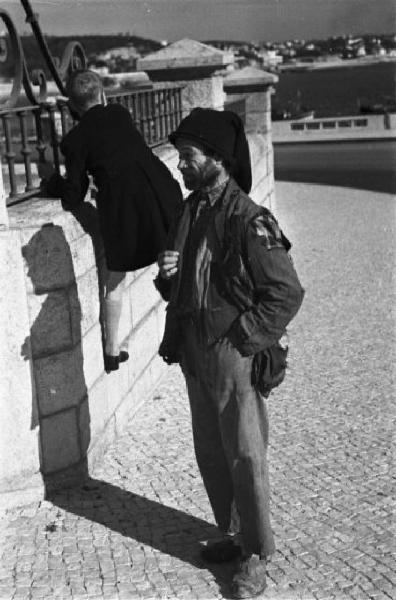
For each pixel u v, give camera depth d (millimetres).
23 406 3883
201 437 3330
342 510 3805
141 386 5340
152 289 5609
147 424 5004
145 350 5434
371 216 12656
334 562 3365
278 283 2924
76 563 3447
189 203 3199
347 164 21109
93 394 4387
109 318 4488
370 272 8867
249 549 3168
